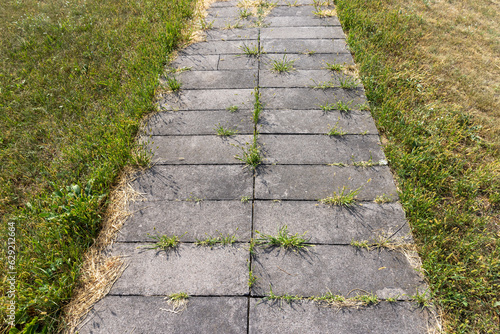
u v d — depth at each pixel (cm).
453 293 224
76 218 266
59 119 364
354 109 375
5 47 461
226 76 432
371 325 212
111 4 586
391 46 480
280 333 209
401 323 213
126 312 221
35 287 230
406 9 571
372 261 244
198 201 286
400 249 250
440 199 286
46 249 250
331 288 229
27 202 282
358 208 278
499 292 227
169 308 222
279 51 475
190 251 252
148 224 271
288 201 284
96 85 409
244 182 300
